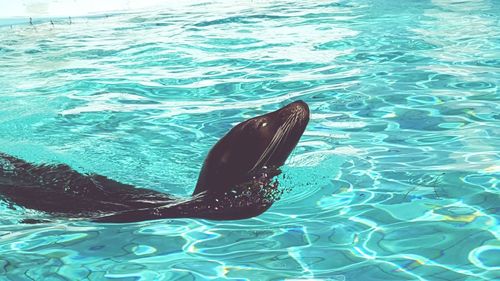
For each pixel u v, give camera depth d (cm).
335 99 559
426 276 265
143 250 307
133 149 464
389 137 456
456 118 490
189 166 427
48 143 485
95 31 948
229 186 354
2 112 571
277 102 562
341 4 1126
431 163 400
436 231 307
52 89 645
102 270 287
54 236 329
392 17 956
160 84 645
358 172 392
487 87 569
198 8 1149
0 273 289
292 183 377
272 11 1070
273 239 310
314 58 718
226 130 496
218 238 316
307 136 466
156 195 369
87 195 372
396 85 593
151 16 1071
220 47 798
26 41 897
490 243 292
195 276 276
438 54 706
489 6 1025
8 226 345
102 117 547
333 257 287
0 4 1207
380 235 306
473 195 347
